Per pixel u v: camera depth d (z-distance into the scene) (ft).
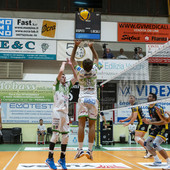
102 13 48.75
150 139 20.13
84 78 14.34
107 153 27.96
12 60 45.75
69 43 45.14
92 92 14.37
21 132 44.21
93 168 17.58
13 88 45.37
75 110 45.55
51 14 48.11
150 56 17.40
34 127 45.27
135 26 47.21
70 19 48.14
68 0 48.55
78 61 45.03
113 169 17.28
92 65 14.14
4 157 24.06
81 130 14.07
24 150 31.60
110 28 46.70
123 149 33.50
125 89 23.99
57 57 44.91
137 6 50.16
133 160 22.38
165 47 14.65
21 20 44.83
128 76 22.94
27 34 44.78
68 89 16.76
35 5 48.03
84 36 44.93
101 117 40.91
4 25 44.55
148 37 47.26
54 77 46.73
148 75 18.54
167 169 17.34
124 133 46.14
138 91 20.80
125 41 46.85
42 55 44.68
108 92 39.73
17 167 17.93
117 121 46.09
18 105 45.29
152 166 19.06
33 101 45.65
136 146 38.86
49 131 43.83
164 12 50.65
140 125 24.97
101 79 44.42
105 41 46.34
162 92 17.22
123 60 45.39
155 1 50.75
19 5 47.75
